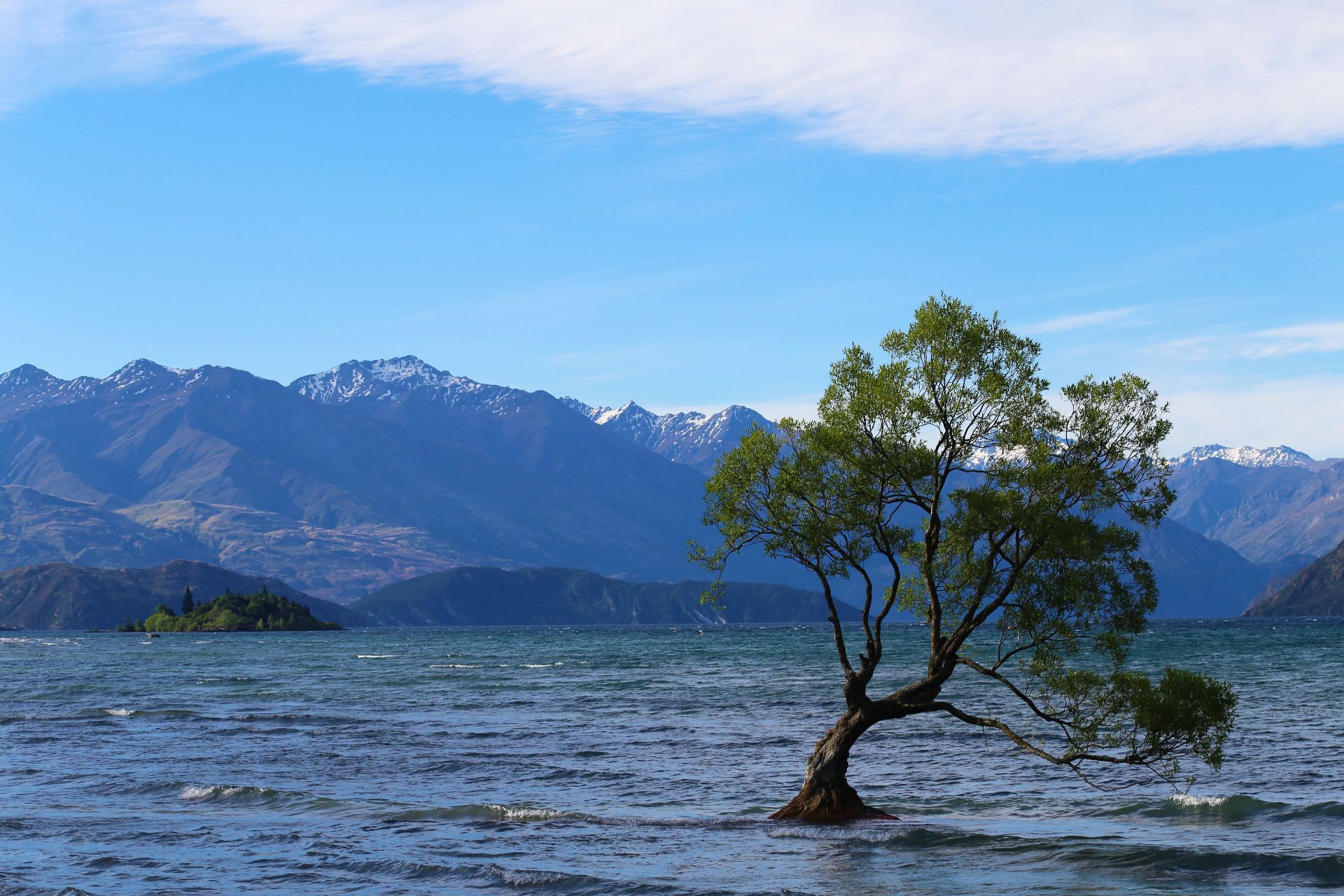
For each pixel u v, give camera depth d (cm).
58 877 3175
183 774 5122
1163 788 4588
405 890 3025
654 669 14012
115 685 11331
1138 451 3447
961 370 3541
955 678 10188
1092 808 4188
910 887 3030
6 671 14288
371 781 4928
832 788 3938
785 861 3344
